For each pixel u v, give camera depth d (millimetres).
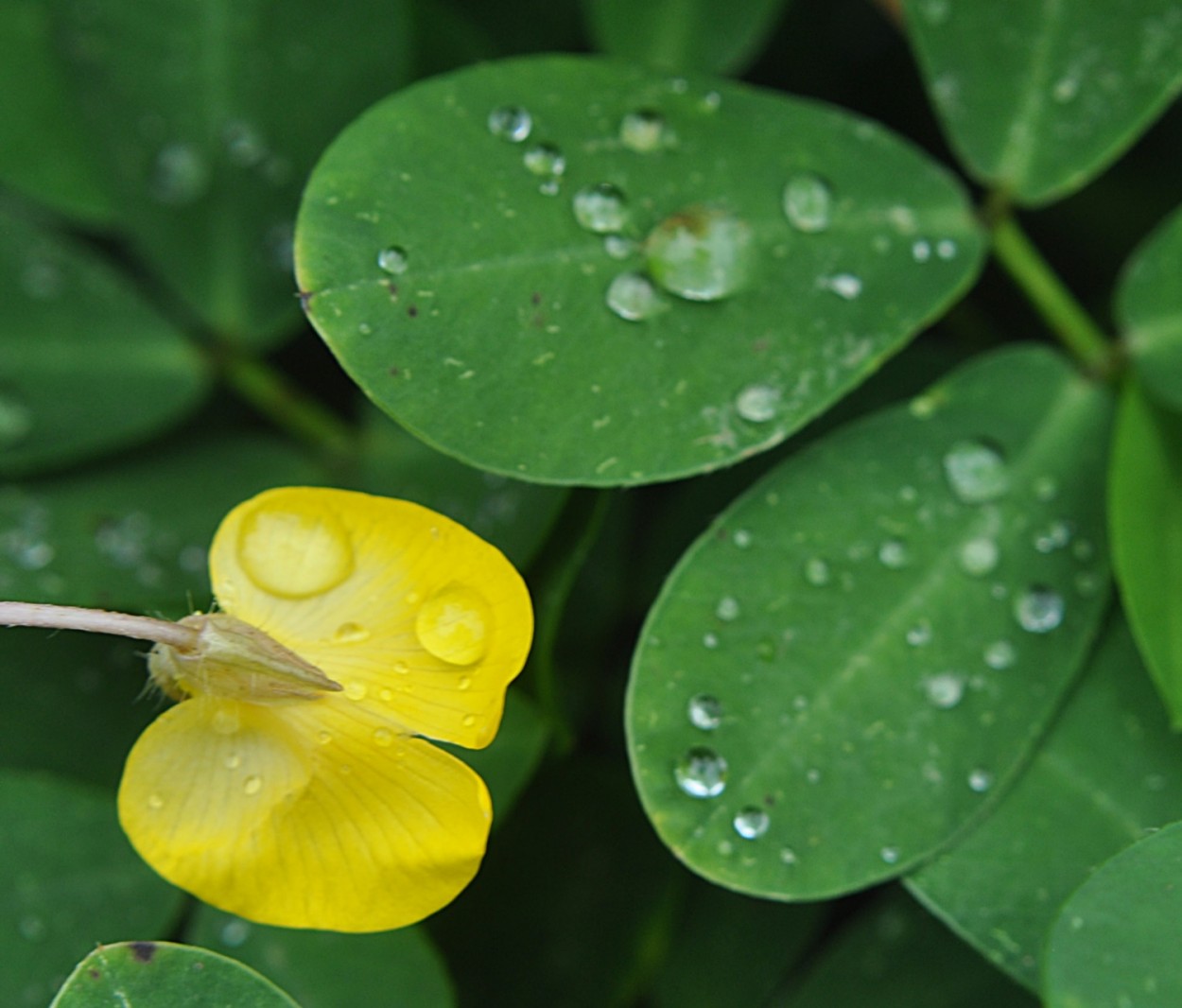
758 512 206
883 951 213
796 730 203
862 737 203
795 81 234
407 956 209
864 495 207
